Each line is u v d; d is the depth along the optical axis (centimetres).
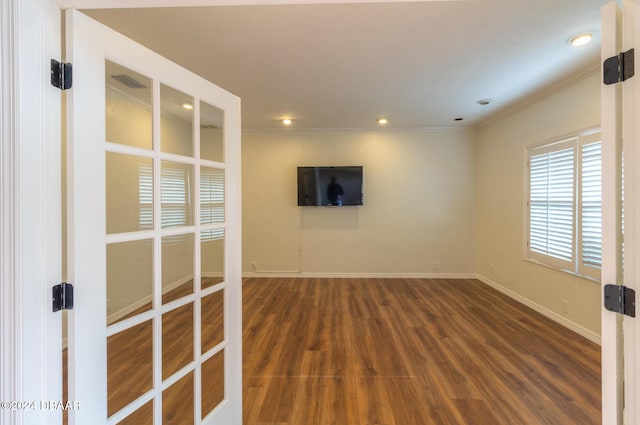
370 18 200
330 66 273
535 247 365
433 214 521
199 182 148
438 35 221
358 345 276
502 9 191
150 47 238
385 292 442
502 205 437
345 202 515
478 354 259
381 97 356
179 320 141
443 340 286
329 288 463
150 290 126
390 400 199
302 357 254
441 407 193
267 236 536
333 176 515
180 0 97
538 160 360
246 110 410
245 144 531
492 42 231
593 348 269
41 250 86
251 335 297
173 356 138
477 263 515
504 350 266
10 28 80
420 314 353
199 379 147
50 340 89
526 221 383
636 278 84
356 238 530
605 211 92
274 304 390
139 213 124
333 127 511
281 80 304
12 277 81
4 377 81
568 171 311
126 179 118
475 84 315
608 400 92
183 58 257
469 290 451
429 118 453
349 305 386
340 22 205
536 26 210
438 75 293
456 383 218
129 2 95
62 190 95
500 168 440
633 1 83
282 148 530
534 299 367
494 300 404
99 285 103
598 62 265
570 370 234
